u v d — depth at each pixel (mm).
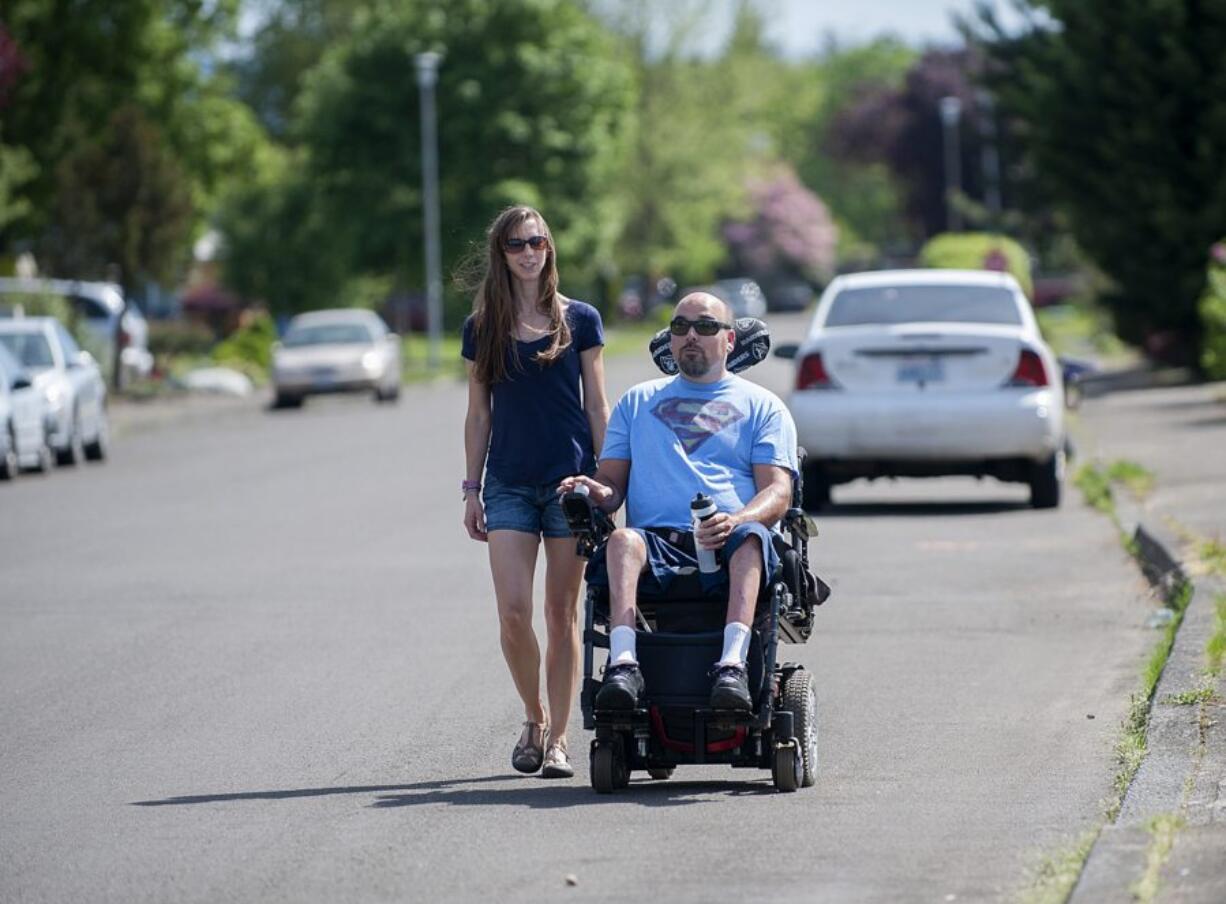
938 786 29078
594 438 30672
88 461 105438
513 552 30453
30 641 45188
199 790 30094
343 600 50125
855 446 64812
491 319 30250
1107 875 22578
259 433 123250
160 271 160500
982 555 55531
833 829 26391
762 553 28438
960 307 66938
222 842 26641
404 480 84688
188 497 80250
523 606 30391
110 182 157750
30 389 94750
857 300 67438
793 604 29812
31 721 36094
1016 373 64625
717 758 28922
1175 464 74188
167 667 41312
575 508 28547
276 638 44625
